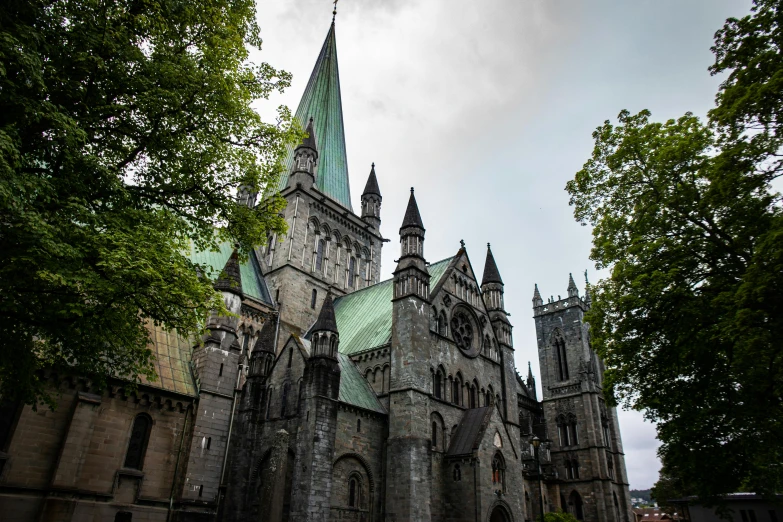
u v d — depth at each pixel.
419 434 43.69
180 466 35.81
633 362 32.03
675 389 30.66
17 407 29.61
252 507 41.44
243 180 25.94
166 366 38.59
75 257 17.36
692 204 29.11
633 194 33.34
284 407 43.09
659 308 29.17
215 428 37.97
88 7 19.67
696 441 30.12
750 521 59.25
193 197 24.39
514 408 56.84
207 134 23.52
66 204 17.92
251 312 59.75
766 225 25.98
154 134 21.92
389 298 59.06
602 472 75.56
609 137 35.00
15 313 18.23
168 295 20.16
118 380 33.59
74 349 21.05
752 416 26.70
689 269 28.95
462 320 56.00
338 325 60.72
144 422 35.25
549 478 74.31
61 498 29.31
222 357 40.25
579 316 87.62
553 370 87.12
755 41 24.69
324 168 79.56
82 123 19.81
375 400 47.12
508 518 45.72
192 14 22.55
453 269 56.59
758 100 22.89
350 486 41.28
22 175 16.48
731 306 24.67
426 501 41.88
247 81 26.50
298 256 68.50
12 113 17.31
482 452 45.47
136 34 21.81
